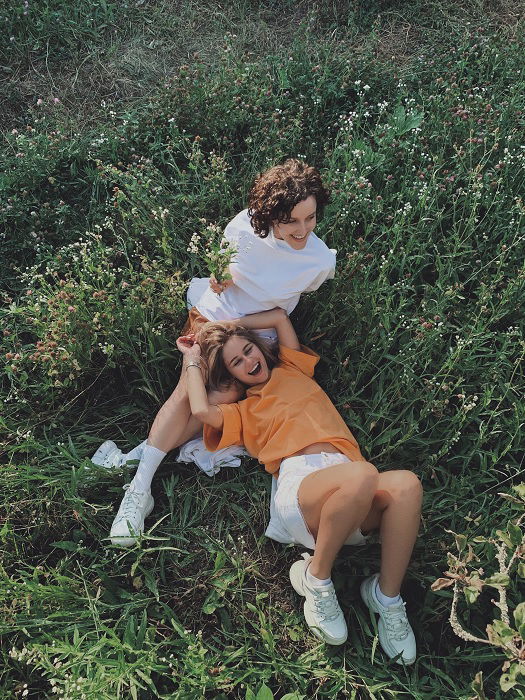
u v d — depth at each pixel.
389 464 3.23
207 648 2.86
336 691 2.71
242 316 3.32
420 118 4.10
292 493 2.86
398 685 2.75
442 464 3.28
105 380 3.56
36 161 4.02
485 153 3.86
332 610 2.76
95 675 2.50
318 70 4.47
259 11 5.00
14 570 3.01
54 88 4.59
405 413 3.36
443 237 3.72
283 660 2.78
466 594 2.36
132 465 3.24
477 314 3.57
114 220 3.98
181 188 4.07
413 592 2.98
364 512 2.62
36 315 3.43
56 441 3.37
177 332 3.57
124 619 2.87
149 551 2.92
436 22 4.96
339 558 3.02
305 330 3.60
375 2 5.02
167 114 4.27
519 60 4.55
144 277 3.58
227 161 4.23
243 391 3.30
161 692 2.72
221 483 3.30
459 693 2.67
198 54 4.62
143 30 4.87
